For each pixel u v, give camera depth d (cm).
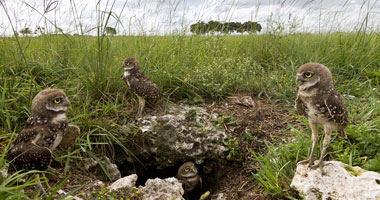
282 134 76
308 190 51
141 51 99
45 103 52
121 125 79
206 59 107
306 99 52
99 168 70
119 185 58
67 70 88
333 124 52
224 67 98
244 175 71
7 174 54
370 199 46
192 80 93
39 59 93
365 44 118
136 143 78
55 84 81
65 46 97
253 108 87
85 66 85
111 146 76
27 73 79
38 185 56
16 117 68
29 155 49
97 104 77
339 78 100
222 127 81
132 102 85
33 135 51
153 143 79
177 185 60
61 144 59
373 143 61
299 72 52
